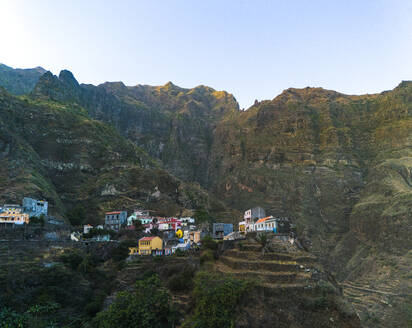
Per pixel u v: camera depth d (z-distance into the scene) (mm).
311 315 71500
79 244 110000
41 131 190250
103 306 84562
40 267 87688
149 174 193625
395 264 182000
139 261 106875
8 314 71000
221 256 99438
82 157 190000
